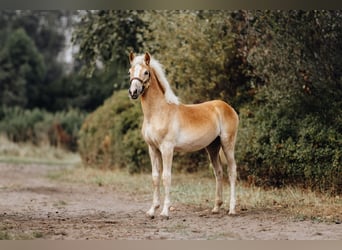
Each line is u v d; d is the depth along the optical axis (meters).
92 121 24.30
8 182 18.62
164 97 10.20
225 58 15.24
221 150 11.17
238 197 12.52
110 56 20.77
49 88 44.25
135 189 15.52
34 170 24.45
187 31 15.52
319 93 13.05
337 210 10.62
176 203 12.41
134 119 19.95
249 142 13.87
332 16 12.23
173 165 17.77
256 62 13.48
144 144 18.55
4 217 10.83
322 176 12.20
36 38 50.66
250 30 13.91
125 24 19.52
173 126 10.15
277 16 13.06
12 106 43.25
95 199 14.02
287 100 13.31
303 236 8.67
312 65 12.70
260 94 14.18
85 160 25.00
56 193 15.50
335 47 12.52
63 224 9.91
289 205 11.30
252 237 8.65
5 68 43.72
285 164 12.99
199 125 10.41
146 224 9.80
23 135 34.91
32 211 11.77
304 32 12.65
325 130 12.52
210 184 14.70
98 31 19.77
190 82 16.22
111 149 21.64
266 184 13.56
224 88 15.65
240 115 14.63
